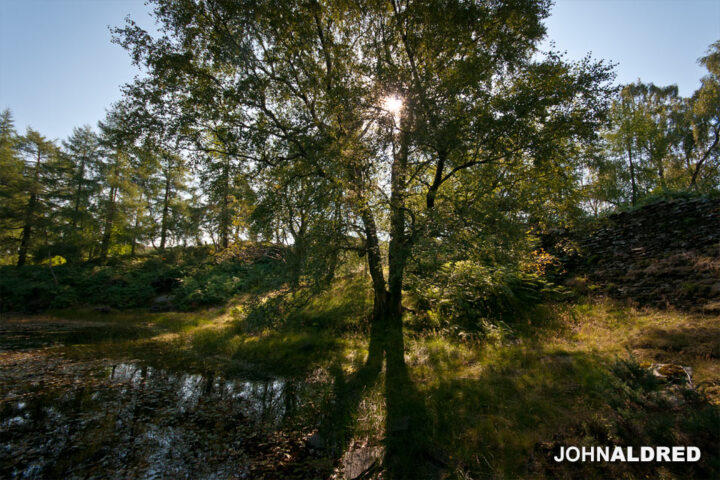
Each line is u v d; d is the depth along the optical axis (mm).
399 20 8711
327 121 9031
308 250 8000
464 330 8805
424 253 7316
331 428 4770
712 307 6887
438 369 6680
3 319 15445
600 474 3020
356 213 8180
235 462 3895
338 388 6305
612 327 7449
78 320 15555
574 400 4469
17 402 5512
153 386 6480
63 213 25500
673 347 5516
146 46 8703
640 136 21297
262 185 9820
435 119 7051
